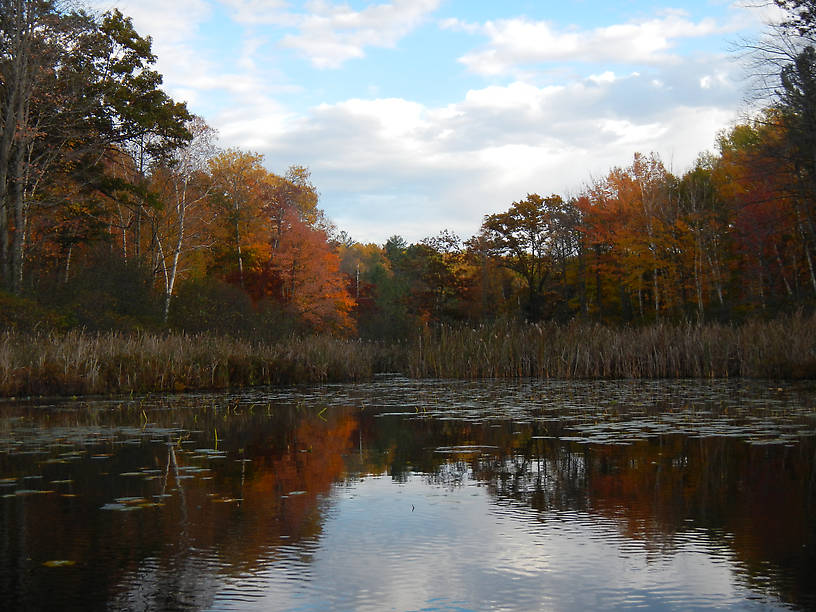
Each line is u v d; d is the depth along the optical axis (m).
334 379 20.45
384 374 25.31
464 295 46.97
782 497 5.03
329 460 6.81
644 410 10.63
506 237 46.28
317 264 42.69
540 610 3.03
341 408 11.88
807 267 34.22
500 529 4.29
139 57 30.16
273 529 4.34
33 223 28.27
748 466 6.17
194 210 37.31
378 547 3.96
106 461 6.80
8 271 23.95
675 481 5.61
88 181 28.50
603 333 20.56
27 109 25.00
